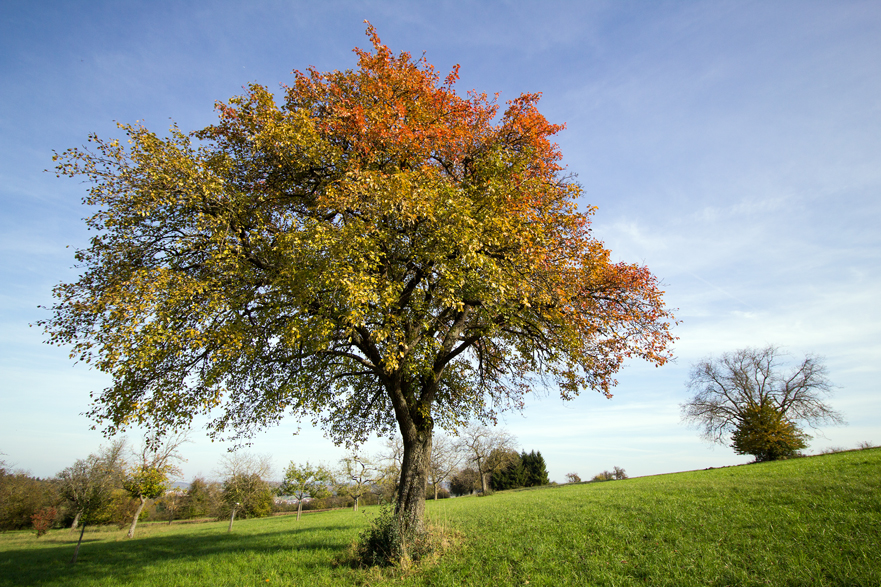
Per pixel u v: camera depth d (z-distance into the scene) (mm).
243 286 10297
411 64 13188
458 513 20188
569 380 14828
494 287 10148
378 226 10234
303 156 10758
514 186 11547
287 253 9273
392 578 9094
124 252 9930
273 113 11016
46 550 21188
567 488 38531
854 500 10547
